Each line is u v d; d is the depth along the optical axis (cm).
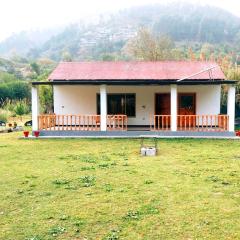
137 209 763
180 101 2233
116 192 894
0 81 5772
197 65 2314
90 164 1245
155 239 616
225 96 2825
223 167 1169
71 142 1805
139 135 1942
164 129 2059
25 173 1124
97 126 2223
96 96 2278
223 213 732
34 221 711
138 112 2275
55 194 889
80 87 2283
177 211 747
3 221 714
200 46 9344
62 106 2305
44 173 1120
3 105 3862
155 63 2400
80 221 703
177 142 1762
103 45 12744
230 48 8844
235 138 1861
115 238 622
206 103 2217
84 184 971
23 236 641
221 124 2059
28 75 7031
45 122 2083
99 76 2136
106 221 702
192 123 2212
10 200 846
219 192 880
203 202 802
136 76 2123
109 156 1399
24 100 3962
